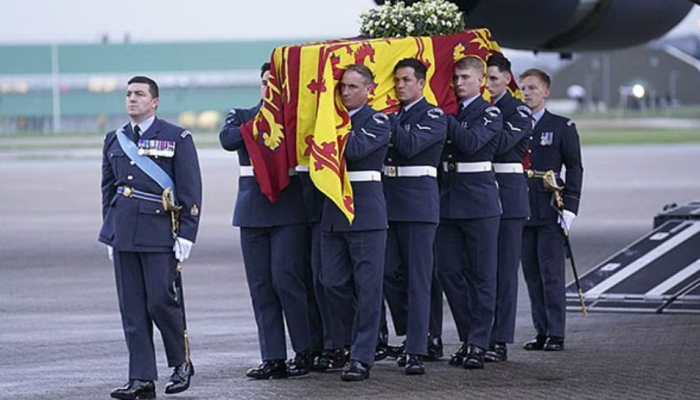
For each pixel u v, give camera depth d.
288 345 43.91
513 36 67.88
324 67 37.75
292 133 38.31
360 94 37.41
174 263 36.31
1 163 165.88
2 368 40.28
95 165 160.12
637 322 47.41
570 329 46.38
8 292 57.31
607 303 50.22
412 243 39.03
